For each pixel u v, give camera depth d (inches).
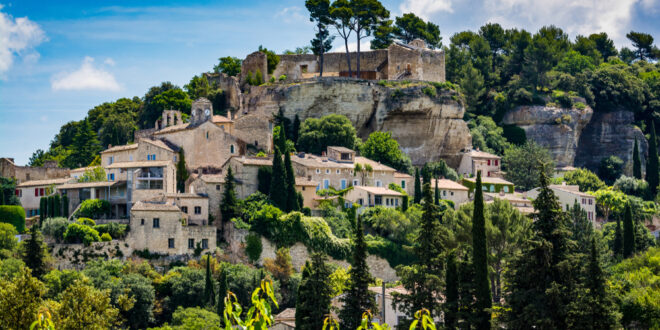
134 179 5615.2
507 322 3469.5
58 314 3366.1
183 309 4557.1
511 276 3595.0
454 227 5098.4
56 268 4982.8
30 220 5989.2
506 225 4719.5
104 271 4758.9
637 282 4092.0
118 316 4473.4
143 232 5187.0
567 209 5561.0
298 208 5836.6
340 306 4370.1
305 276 3922.2
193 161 6402.6
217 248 5383.9
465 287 3646.7
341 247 5600.4
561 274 3452.3
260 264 5428.2
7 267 4530.0
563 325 3363.7
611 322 3321.9
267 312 1642.5
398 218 5826.8
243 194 5885.8
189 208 5546.3
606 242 5383.9
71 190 5762.8
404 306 3890.3
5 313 3304.6
